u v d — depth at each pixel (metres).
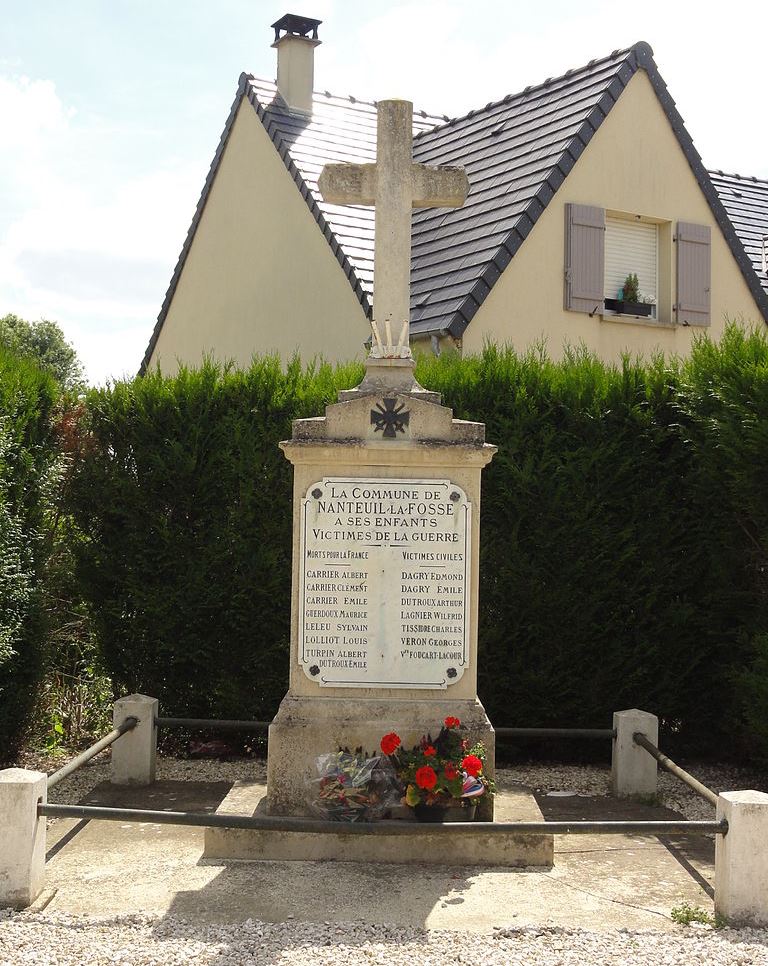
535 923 5.24
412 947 4.89
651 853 6.61
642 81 13.92
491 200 13.64
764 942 5.08
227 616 8.97
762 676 7.83
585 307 13.19
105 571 9.06
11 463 8.25
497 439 9.04
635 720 8.03
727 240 14.53
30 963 4.66
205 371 9.19
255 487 9.00
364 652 6.47
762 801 5.37
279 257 15.08
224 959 4.72
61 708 9.81
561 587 8.97
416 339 12.11
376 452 6.44
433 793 6.00
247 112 16.20
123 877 5.89
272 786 6.35
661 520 9.08
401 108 6.89
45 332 42.00
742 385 8.04
